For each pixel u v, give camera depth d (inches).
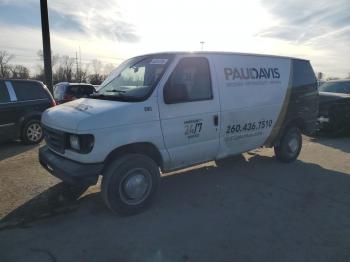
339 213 173.5
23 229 153.8
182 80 180.4
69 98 548.7
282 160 266.5
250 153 300.8
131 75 190.4
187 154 186.9
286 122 252.4
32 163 262.1
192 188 209.5
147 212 172.6
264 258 131.4
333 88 456.4
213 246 139.9
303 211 175.6
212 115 194.4
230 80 206.1
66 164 159.2
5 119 312.8
